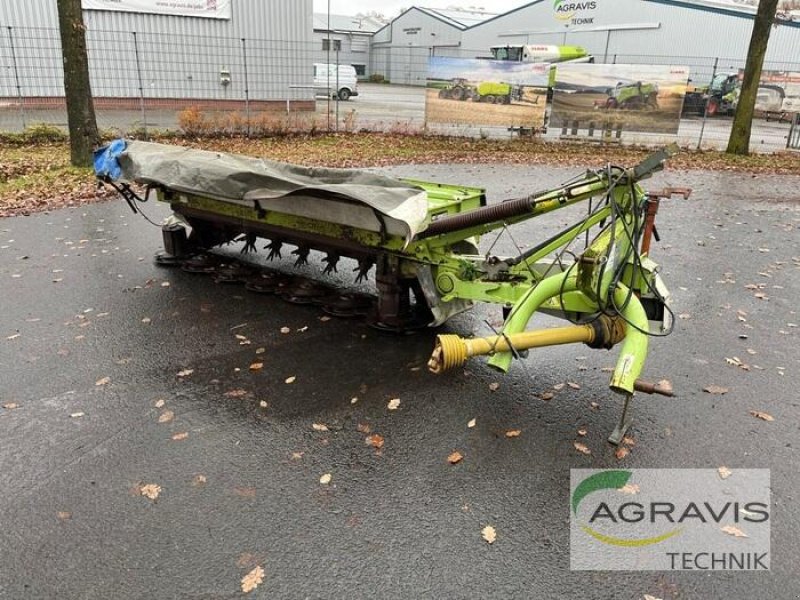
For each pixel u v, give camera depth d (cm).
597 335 360
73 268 629
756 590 260
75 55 1103
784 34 3189
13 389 402
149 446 346
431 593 254
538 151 1633
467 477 325
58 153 1304
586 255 357
